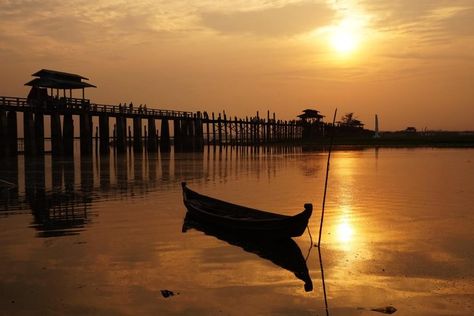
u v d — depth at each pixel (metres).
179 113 75.00
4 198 25.84
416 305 10.32
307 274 12.37
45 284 11.57
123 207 22.75
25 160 50.50
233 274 12.38
